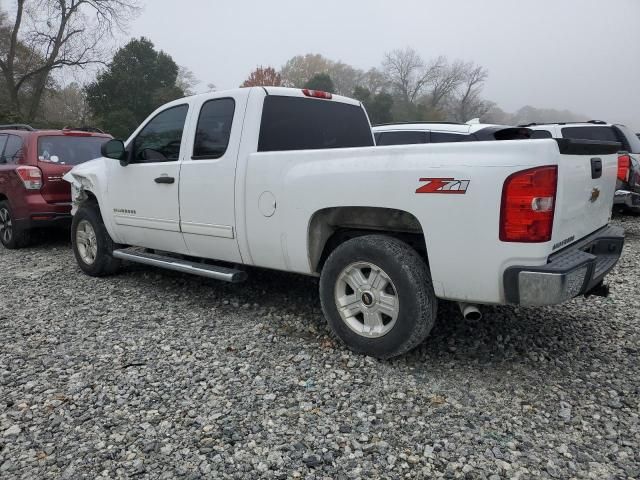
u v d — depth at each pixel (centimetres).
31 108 3197
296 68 7450
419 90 7075
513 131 561
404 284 334
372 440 273
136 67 4016
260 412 299
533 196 287
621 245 388
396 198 328
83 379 340
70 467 252
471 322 435
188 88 5925
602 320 444
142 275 600
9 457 260
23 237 760
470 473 247
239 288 537
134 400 313
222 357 373
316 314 459
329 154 364
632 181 812
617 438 274
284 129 443
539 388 328
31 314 466
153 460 257
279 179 389
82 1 3125
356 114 527
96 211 585
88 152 791
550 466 252
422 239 366
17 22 3106
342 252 363
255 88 430
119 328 431
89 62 3278
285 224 389
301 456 260
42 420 292
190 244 475
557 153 290
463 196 303
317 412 299
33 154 726
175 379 339
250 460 257
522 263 295
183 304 492
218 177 431
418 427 285
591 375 345
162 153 497
